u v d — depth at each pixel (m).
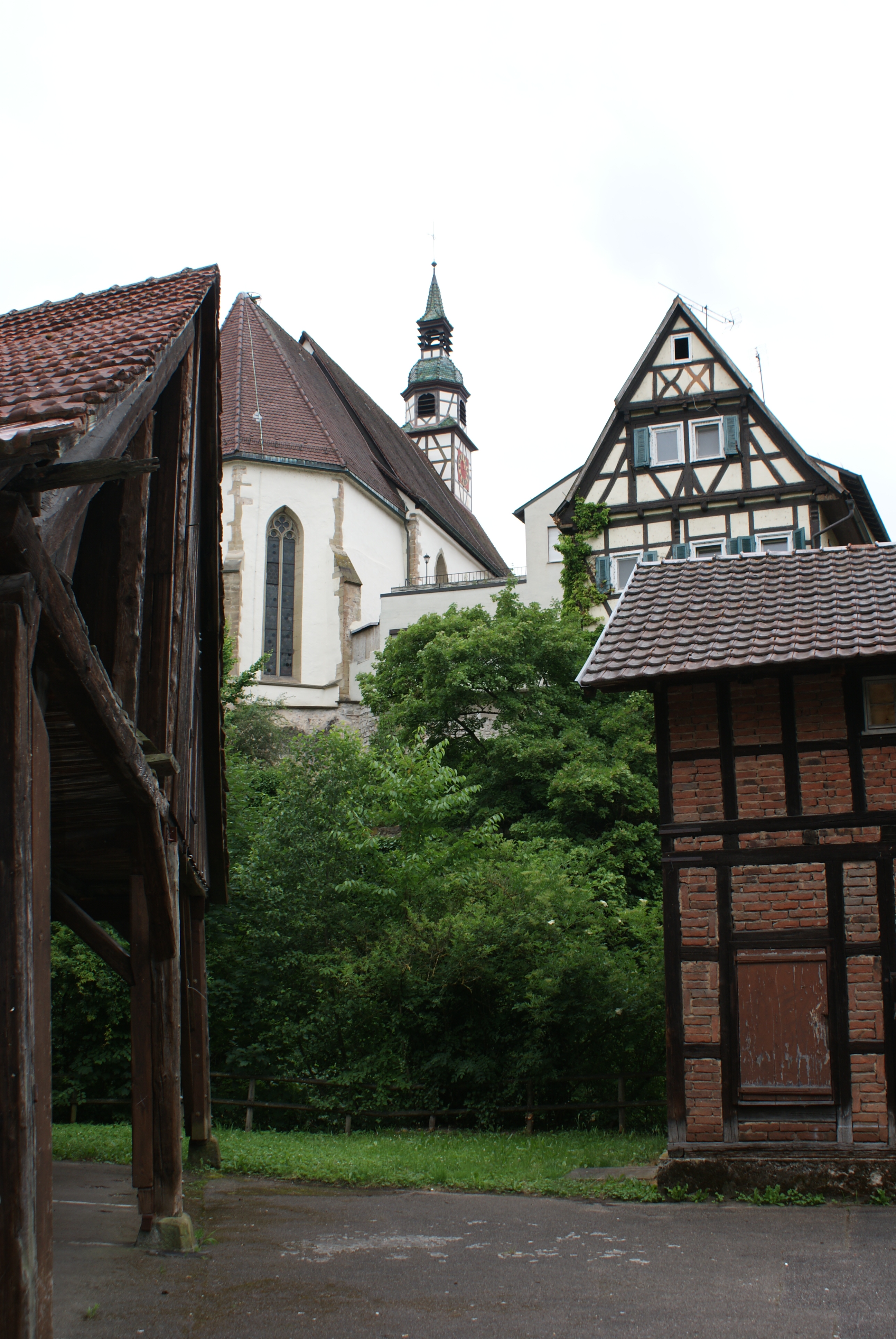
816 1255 8.56
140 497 7.90
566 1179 11.60
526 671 25.95
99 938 8.43
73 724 6.50
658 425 29.41
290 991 17.20
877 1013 11.27
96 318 8.23
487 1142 14.20
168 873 8.41
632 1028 15.38
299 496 39.62
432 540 48.53
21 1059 4.52
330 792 19.47
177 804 8.90
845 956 11.45
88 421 4.73
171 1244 8.20
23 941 4.58
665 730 12.42
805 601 13.20
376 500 42.97
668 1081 11.62
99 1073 16.80
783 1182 10.91
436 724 27.25
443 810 19.42
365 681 29.69
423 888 17.72
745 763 12.11
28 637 4.79
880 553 14.20
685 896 11.99
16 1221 4.41
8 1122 4.47
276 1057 16.75
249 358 42.09
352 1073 16.03
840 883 11.60
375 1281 7.65
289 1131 16.11
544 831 22.86
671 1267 8.21
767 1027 11.52
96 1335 6.17
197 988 12.56
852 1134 11.12
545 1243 8.98
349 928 17.48
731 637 12.55
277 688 38.06
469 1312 7.01
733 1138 11.39
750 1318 6.98
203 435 11.02
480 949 15.71
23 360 6.51
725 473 28.69
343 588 39.16
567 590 29.30
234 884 17.81
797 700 12.10
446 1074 15.88
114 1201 10.02
